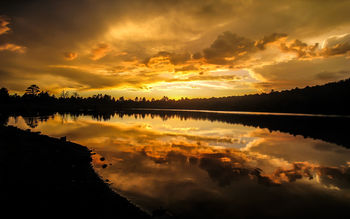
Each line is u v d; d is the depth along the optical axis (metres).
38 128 23.06
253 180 8.00
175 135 20.00
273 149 14.15
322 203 6.19
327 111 87.00
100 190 6.39
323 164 10.47
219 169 9.27
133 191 6.60
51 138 14.45
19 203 5.07
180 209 5.57
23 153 9.87
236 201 6.18
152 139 17.25
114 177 7.79
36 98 97.50
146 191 6.66
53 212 4.82
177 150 13.05
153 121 38.41
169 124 32.53
